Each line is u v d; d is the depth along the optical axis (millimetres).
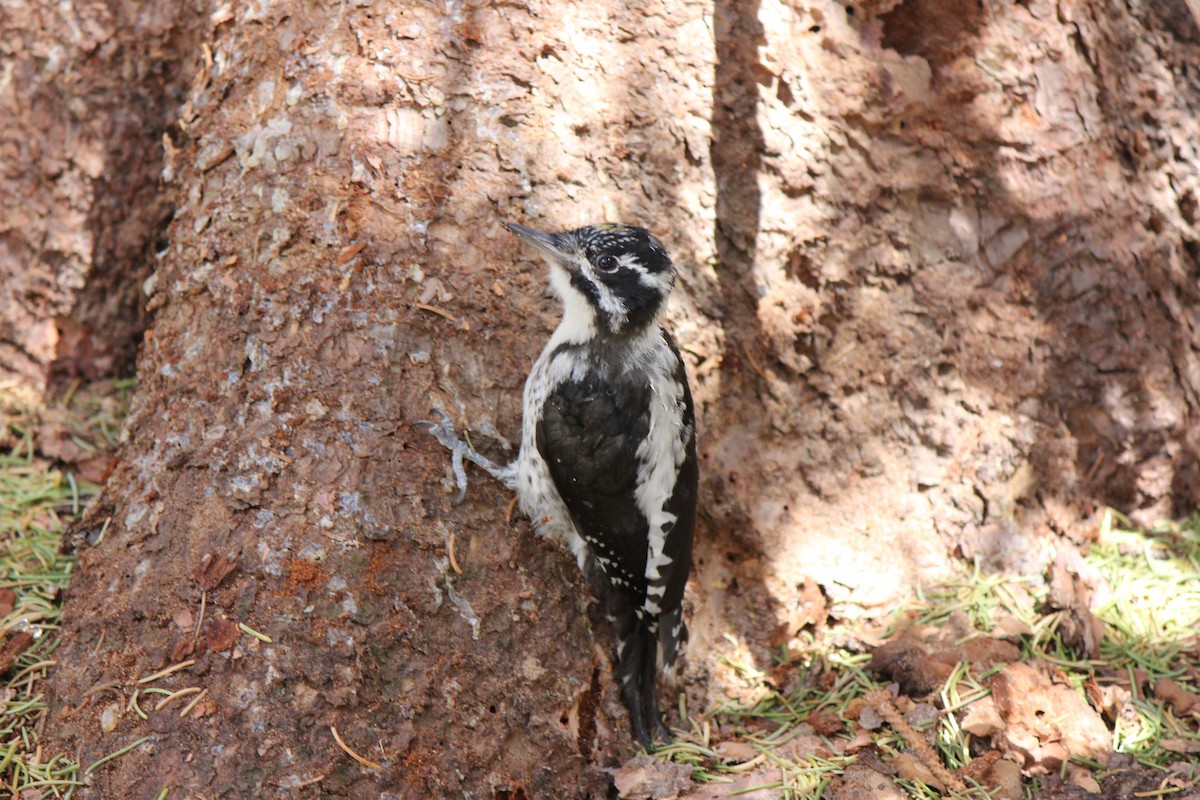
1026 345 6207
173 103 6492
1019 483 6242
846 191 5805
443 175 5094
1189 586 6176
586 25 5324
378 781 4547
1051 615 5863
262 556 4711
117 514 5102
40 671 5008
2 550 5605
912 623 5836
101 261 6520
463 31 5152
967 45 5926
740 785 4973
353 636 4652
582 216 5305
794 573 5832
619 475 4992
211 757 4461
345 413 4883
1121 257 6340
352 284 4969
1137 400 6449
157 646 4668
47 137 6441
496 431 5082
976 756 5129
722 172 5590
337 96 5078
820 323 5840
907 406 6031
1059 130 6133
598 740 5109
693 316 5590
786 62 5621
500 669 4891
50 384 6539
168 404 5117
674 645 5133
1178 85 6496
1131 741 5250
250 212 5125
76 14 6367
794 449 5863
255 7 5336
